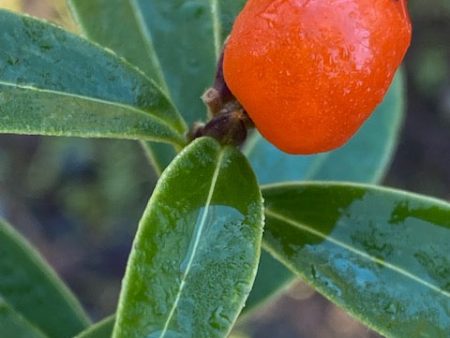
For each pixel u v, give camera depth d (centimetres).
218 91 6
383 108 10
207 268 6
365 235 7
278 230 7
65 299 8
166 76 8
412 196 7
